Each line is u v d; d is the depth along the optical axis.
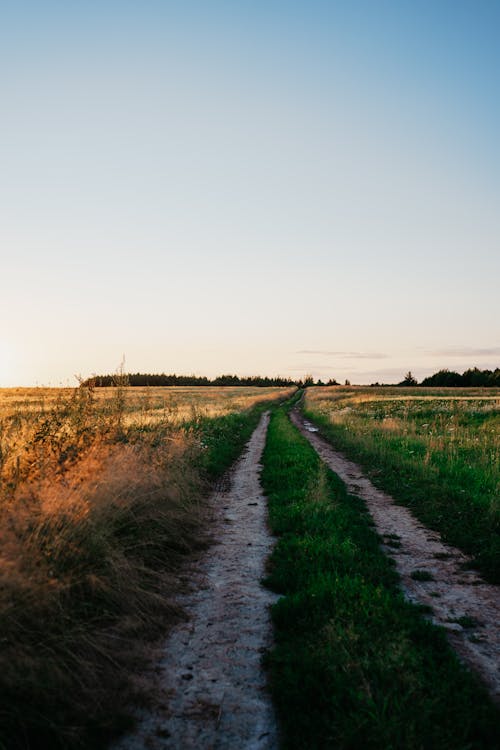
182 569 6.01
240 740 3.08
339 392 68.44
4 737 2.86
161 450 9.09
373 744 2.92
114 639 3.98
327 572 5.49
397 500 10.19
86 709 3.20
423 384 124.25
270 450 16.34
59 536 4.41
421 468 12.21
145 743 3.04
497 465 11.57
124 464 6.78
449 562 6.58
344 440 19.45
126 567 4.81
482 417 23.50
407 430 20.12
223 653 4.09
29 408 7.51
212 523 8.14
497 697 3.50
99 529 5.02
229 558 6.47
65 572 4.22
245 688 3.62
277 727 3.21
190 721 3.25
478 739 3.02
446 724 3.08
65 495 4.96
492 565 6.27
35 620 3.57
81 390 8.06
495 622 4.79
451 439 16.20
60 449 6.25
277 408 48.94
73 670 3.49
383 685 3.40
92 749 2.96
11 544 3.86
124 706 3.36
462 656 4.08
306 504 8.66
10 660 3.17
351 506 9.26
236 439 19.41
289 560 6.09
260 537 7.43
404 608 4.73
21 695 3.11
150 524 6.48
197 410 22.05
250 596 5.25
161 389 97.88
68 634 3.65
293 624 4.45
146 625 4.41
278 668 3.77
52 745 2.96
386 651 3.78
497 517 7.95
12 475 5.28
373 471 13.24
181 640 4.30
